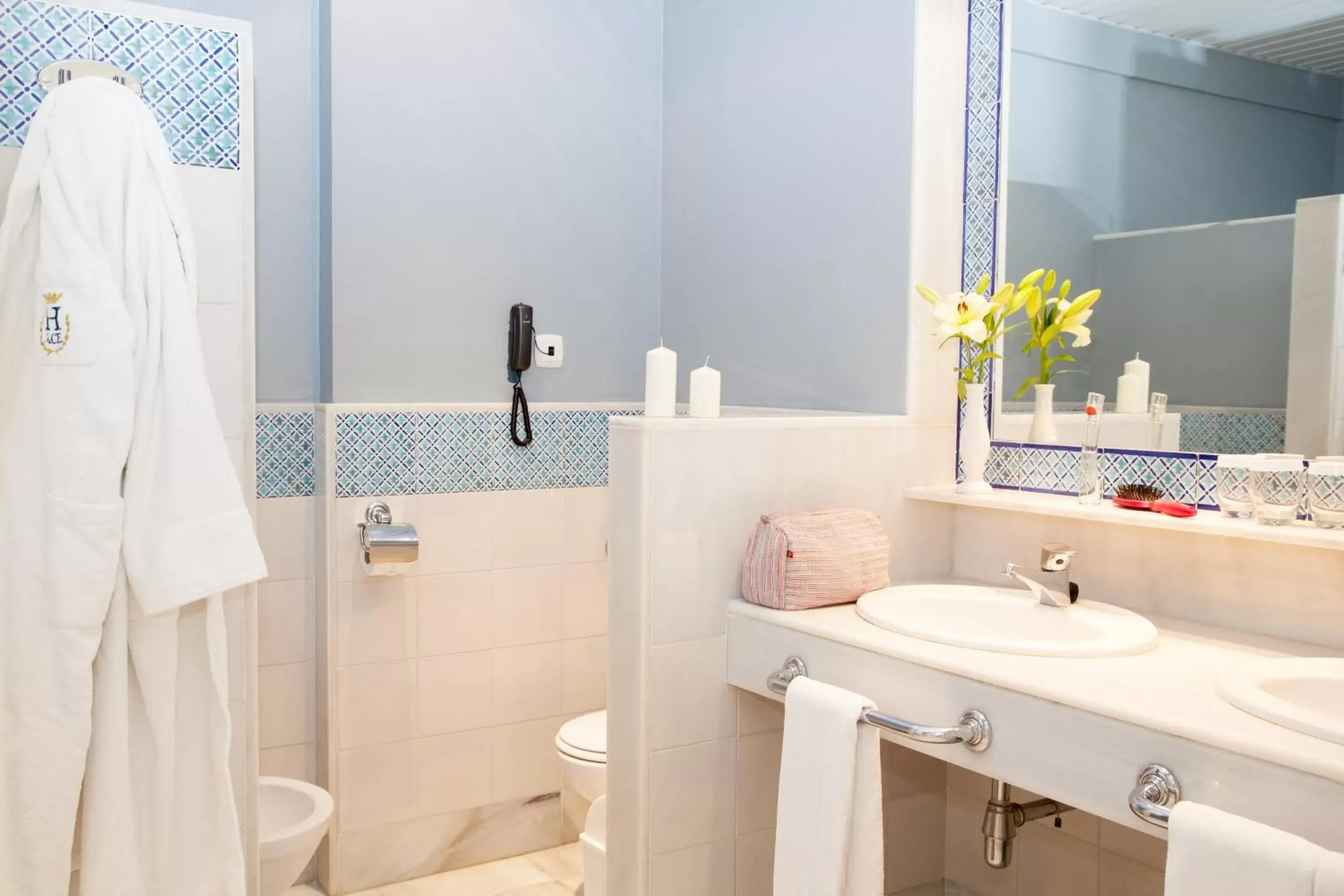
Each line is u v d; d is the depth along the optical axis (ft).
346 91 9.18
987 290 8.05
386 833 9.45
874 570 7.20
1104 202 7.39
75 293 5.97
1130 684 5.27
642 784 6.95
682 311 10.65
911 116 7.91
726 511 7.20
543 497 10.21
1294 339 6.43
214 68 6.76
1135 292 7.23
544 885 9.50
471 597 9.81
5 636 6.00
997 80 7.95
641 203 10.88
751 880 7.50
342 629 9.19
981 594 7.15
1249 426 6.66
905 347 8.04
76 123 6.13
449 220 9.73
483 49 9.86
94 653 6.05
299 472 9.39
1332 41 6.26
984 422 7.73
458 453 9.70
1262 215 6.60
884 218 8.17
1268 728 4.59
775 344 9.37
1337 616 5.98
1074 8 7.50
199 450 6.33
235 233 6.82
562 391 10.43
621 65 10.70
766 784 7.54
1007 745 5.47
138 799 6.38
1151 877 7.02
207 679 6.57
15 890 6.00
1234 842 4.21
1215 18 6.79
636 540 6.92
